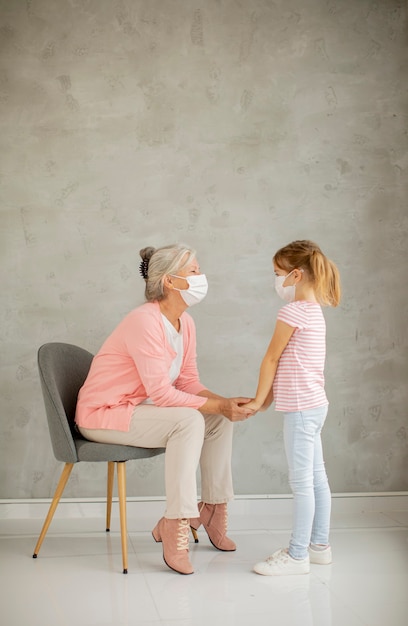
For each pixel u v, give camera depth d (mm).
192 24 3482
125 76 3443
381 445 3559
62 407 2695
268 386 2664
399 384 3576
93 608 2227
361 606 2264
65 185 3414
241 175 3500
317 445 2727
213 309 3479
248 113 3508
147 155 3451
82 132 3422
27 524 3250
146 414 2682
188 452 2594
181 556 2574
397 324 3580
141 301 3439
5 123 3385
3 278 3377
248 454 3486
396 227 3564
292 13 3539
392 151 3559
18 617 2145
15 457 3373
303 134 3535
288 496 3490
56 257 3406
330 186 3549
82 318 3416
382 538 3057
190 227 3471
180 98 3471
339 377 3545
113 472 3148
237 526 3240
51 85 3408
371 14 3578
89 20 3432
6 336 3377
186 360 2990
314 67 3547
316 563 2707
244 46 3510
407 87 3576
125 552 2592
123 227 3438
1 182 3379
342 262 3551
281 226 3518
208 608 2236
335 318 3545
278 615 2184
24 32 3396
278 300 3506
